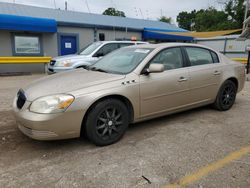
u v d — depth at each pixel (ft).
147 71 11.93
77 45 48.75
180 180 8.21
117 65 13.09
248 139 11.62
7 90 24.38
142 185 7.95
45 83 11.30
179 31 64.08
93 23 50.14
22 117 9.84
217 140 11.51
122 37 54.49
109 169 8.93
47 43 45.24
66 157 9.89
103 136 10.81
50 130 9.54
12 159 9.70
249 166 9.08
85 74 12.28
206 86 14.75
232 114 15.71
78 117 9.93
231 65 16.47
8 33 41.22
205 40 66.03
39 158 9.80
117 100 11.02
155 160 9.57
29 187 7.86
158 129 13.00
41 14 49.14
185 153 10.16
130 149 10.59
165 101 12.80
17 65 42.01
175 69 13.30
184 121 14.28
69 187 7.86
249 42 56.70
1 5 50.78
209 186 7.86
